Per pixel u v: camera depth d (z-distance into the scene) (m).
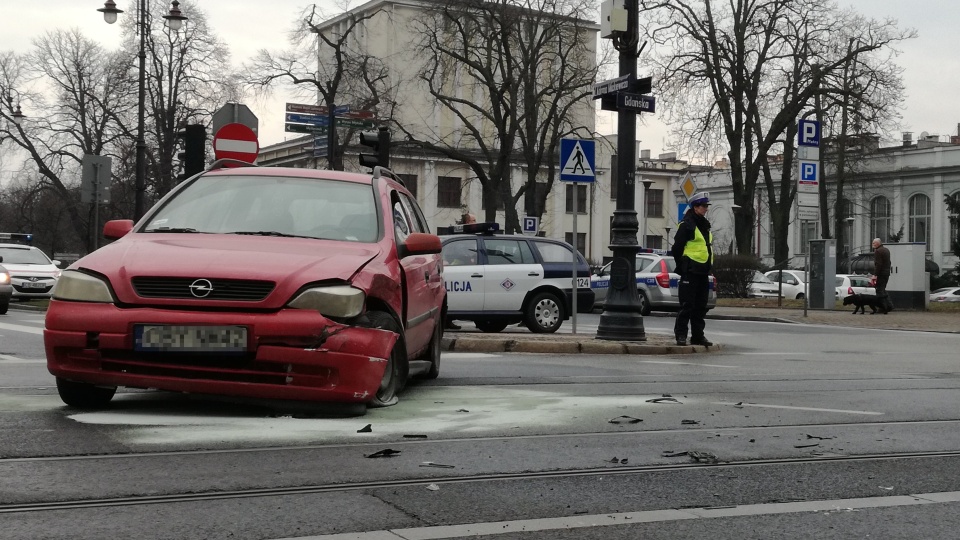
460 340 14.15
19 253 29.48
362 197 7.92
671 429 6.75
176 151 54.38
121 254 6.65
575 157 16.05
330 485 4.78
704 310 14.98
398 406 7.45
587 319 25.20
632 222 14.94
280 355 6.20
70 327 6.32
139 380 6.29
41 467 4.99
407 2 68.94
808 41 45.69
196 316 6.20
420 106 70.00
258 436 5.96
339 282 6.45
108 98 59.22
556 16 44.44
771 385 9.77
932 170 73.12
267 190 7.84
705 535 4.11
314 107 19.70
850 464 5.72
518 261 17.83
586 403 7.92
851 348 16.50
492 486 4.88
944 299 60.06
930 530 4.28
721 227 83.62
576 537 4.01
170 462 5.18
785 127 49.00
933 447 6.35
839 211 63.12
